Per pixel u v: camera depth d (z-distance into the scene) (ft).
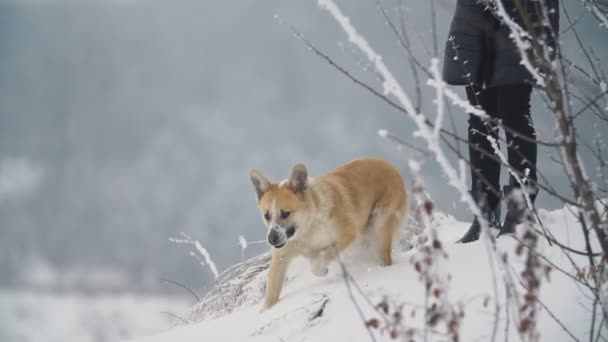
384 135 21.53
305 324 35.60
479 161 42.86
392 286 37.04
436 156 21.72
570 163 22.89
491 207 43.27
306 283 49.32
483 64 41.32
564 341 26.53
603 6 26.17
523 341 22.86
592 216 23.26
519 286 31.19
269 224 49.26
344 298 36.83
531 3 37.68
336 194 49.83
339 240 49.39
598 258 32.32
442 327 29.04
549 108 24.39
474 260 36.52
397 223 53.52
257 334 37.01
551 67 22.75
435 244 22.81
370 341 30.68
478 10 40.70
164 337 42.70
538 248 35.65
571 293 29.53
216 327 41.98
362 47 20.49
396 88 20.81
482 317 29.40
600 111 25.99
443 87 21.62
